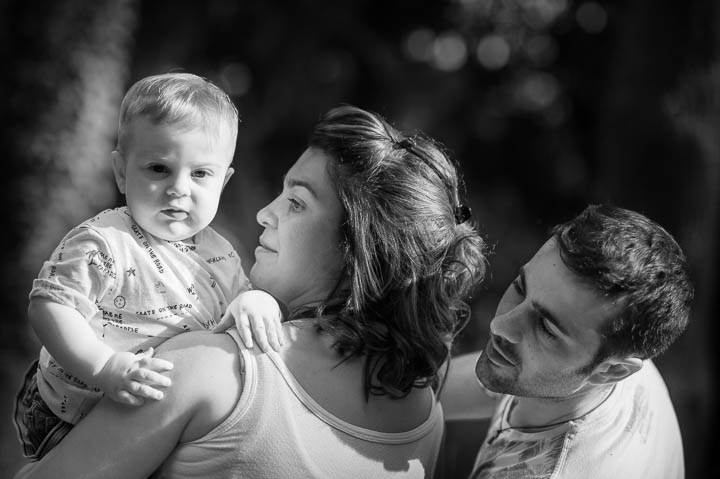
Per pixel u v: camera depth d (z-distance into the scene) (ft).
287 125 25.68
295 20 25.67
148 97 6.04
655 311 6.17
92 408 6.01
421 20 27.27
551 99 26.48
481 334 18.62
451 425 10.44
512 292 6.74
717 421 13.73
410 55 27.02
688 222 14.28
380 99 26.07
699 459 13.55
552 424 6.81
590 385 6.53
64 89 12.83
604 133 15.98
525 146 26.13
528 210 25.32
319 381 5.98
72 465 5.65
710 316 14.03
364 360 6.22
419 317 6.28
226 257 6.72
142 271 6.04
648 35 14.83
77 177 13.01
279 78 25.46
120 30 13.55
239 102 25.40
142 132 5.99
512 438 7.07
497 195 25.36
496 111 26.43
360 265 6.12
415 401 6.54
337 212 6.33
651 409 7.23
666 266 6.26
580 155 25.38
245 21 25.62
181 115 5.99
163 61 23.72
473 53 26.68
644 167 14.73
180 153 6.01
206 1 24.99
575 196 25.22
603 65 24.26
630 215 6.54
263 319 5.96
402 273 6.19
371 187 6.22
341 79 26.37
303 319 6.30
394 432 6.28
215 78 25.61
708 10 14.25
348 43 26.53
